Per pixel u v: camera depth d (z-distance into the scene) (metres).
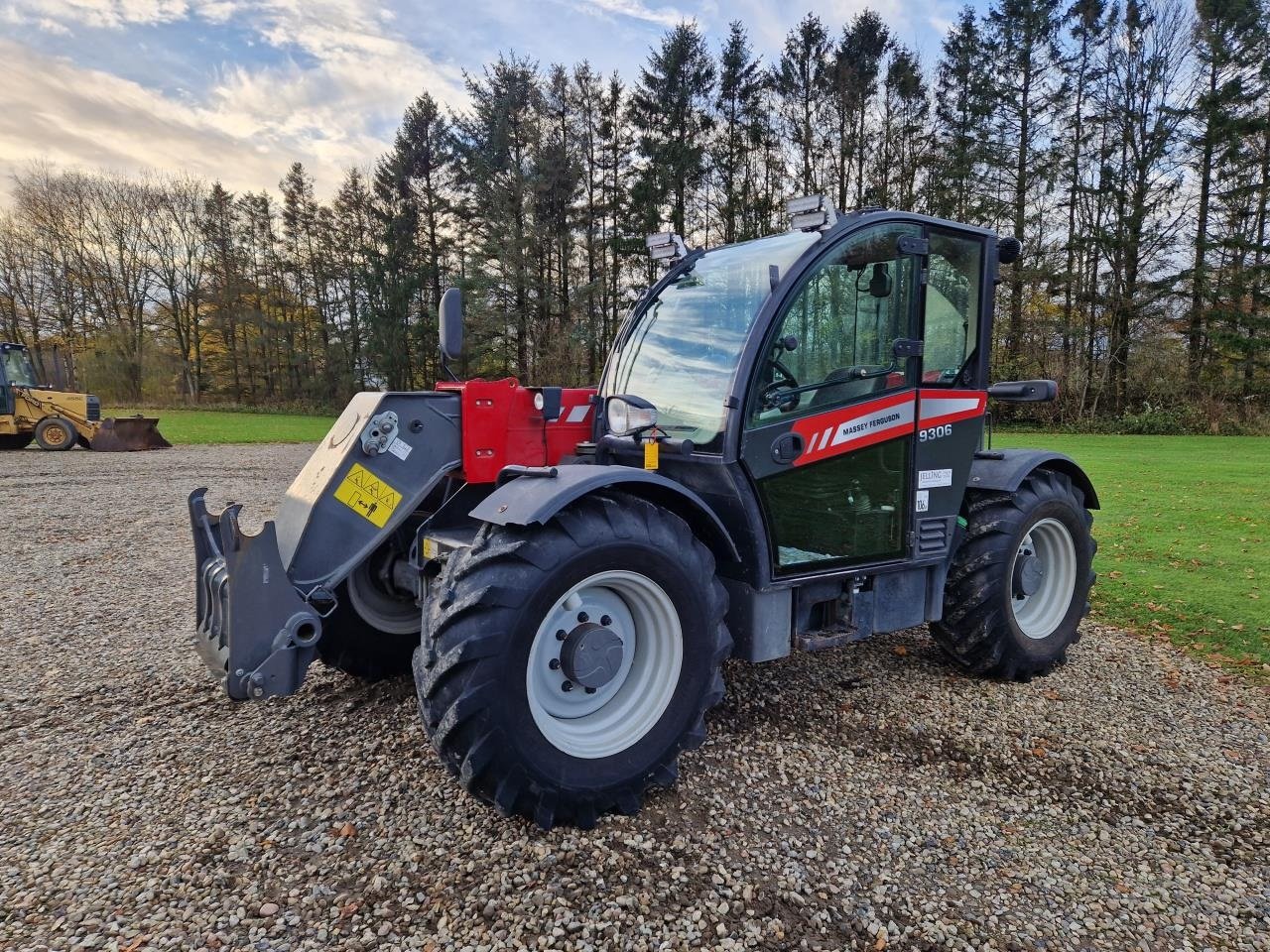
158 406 35.00
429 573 2.92
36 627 4.29
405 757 2.70
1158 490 9.96
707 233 28.03
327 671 3.57
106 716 3.08
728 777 2.62
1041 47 24.38
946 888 2.07
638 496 2.50
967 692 3.47
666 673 2.43
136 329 36.19
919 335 3.12
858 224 2.88
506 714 2.10
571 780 2.21
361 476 2.82
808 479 2.85
